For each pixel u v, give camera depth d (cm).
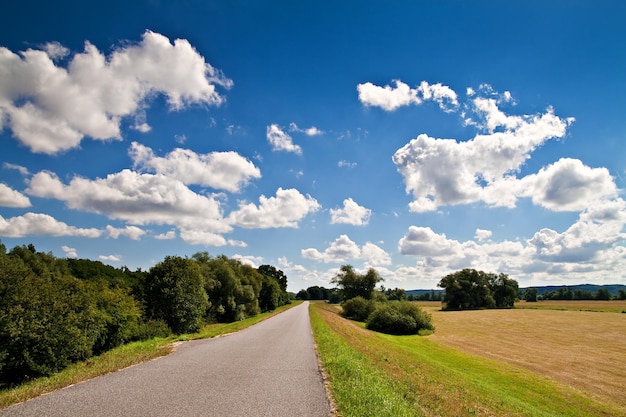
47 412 845
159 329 2748
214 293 5556
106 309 2030
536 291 16212
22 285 1397
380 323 5641
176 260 3475
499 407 1561
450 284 12088
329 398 1012
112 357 1706
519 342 4516
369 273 9125
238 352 1922
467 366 2881
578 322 6981
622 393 2270
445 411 1137
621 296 15475
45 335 1391
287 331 3328
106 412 847
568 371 2888
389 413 870
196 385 1139
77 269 3906
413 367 2164
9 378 1343
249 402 954
